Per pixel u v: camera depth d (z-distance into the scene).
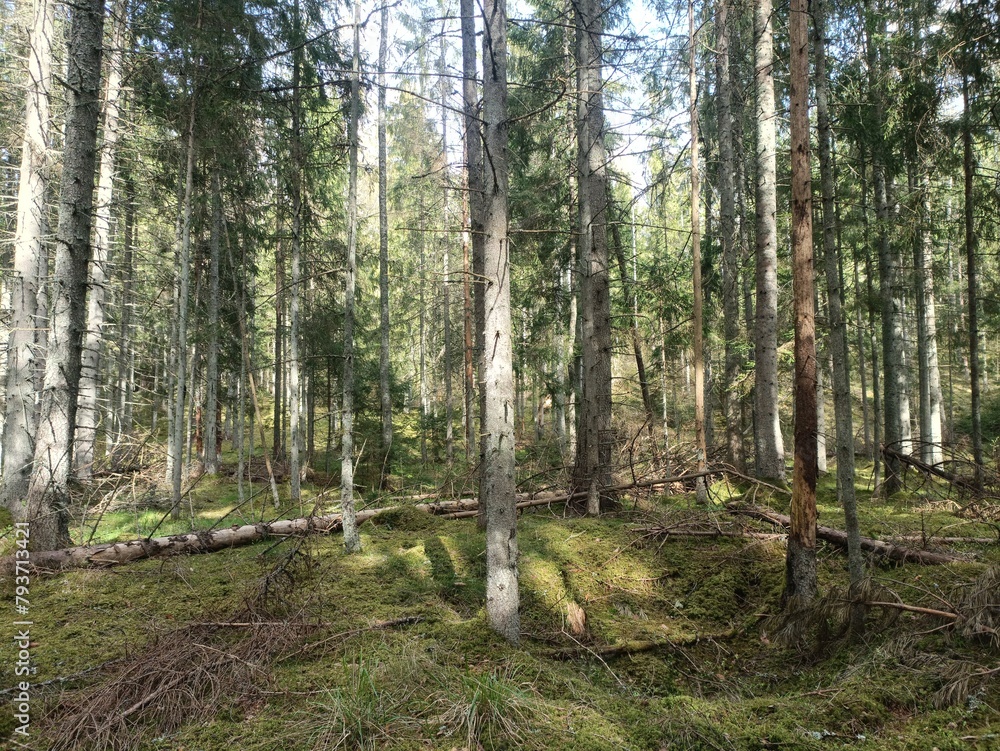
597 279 9.41
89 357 11.55
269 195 12.00
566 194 13.09
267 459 10.58
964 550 6.37
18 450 9.35
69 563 6.62
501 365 4.76
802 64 5.07
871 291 9.94
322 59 10.16
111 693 3.72
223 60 9.20
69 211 7.06
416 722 3.48
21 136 10.31
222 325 13.13
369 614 5.29
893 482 10.53
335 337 13.91
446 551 7.27
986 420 16.31
